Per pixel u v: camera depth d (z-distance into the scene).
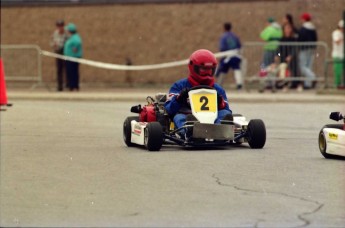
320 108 57.69
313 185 26.02
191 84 34.75
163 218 21.69
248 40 80.88
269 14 80.31
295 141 38.22
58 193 25.27
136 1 83.31
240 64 73.25
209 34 81.88
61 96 66.31
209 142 34.16
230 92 71.94
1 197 24.78
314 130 43.78
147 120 35.41
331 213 22.08
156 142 33.88
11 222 21.45
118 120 49.06
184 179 27.31
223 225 20.83
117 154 33.69
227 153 33.34
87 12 83.88
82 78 84.38
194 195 24.59
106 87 83.81
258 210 22.48
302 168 29.39
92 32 84.00
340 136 30.94
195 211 22.45
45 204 23.69
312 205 23.06
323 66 72.00
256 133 34.56
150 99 36.62
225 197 24.25
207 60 34.41
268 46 71.81
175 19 82.56
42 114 52.59
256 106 59.41
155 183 26.66
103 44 84.06
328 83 72.88
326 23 78.44
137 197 24.44
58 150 35.41
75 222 21.39
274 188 25.56
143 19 83.31
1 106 57.97
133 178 27.69
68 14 83.88
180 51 82.69
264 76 71.56
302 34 71.69
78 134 41.81
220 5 81.38
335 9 78.06
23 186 26.55
